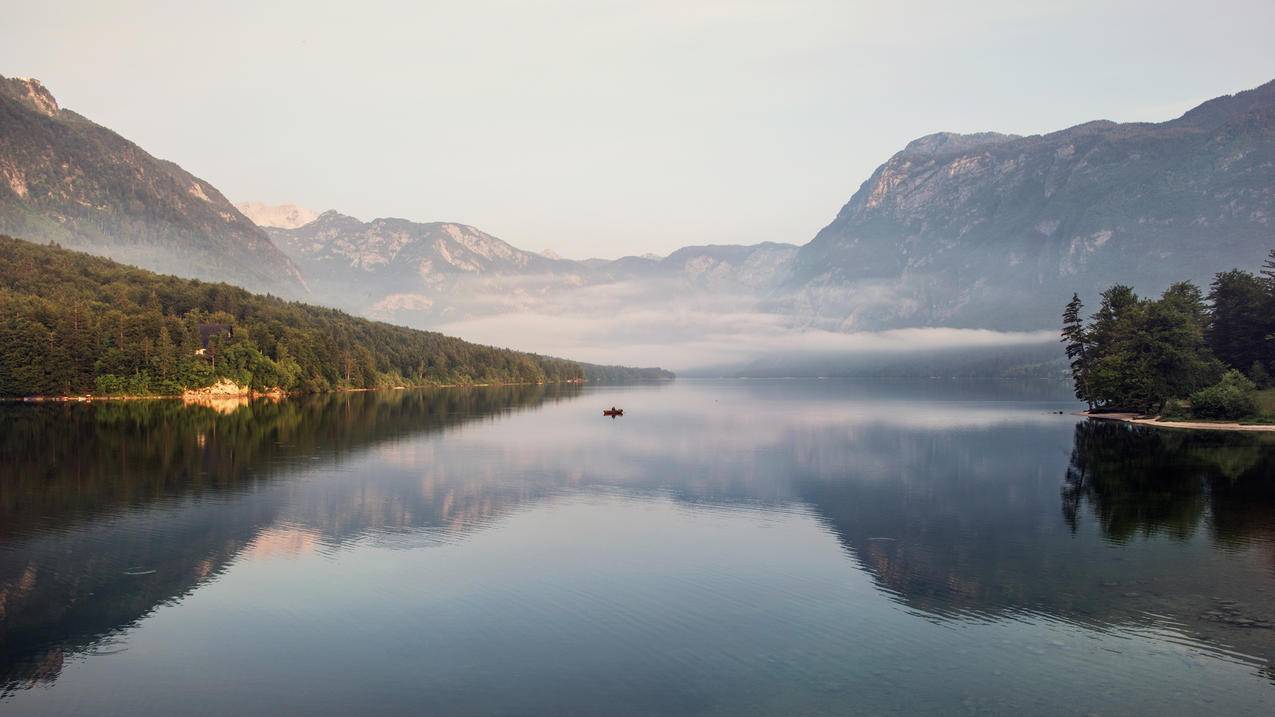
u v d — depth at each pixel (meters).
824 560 51.56
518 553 52.97
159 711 29.84
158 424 136.38
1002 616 40.53
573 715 29.36
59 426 130.00
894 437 135.75
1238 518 65.12
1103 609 41.69
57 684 32.22
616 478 86.25
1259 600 43.12
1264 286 170.12
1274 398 153.25
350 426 142.25
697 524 62.78
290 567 49.00
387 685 31.94
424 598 43.16
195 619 39.69
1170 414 160.25
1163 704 30.45
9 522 60.53
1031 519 64.94
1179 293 182.50
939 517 65.94
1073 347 196.12
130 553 51.78
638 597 43.47
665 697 30.91
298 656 34.94
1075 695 31.23
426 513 65.69
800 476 88.69
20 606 41.56
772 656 35.09
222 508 66.12
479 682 32.25
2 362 188.00
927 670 33.62
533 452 108.88
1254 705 30.38
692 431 147.38
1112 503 72.12
